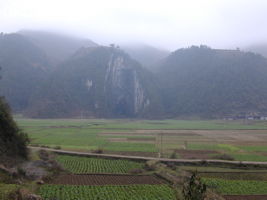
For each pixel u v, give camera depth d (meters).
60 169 55.59
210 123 196.75
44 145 85.00
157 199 37.91
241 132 137.50
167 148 86.19
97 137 111.12
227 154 74.50
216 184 46.84
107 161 66.69
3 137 54.75
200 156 73.06
